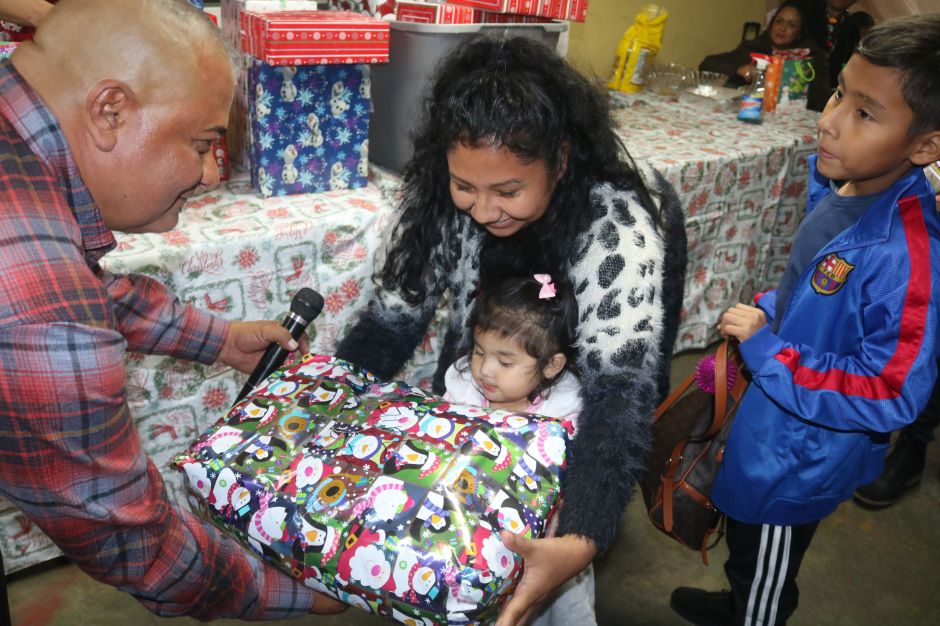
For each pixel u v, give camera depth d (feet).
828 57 11.21
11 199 2.11
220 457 2.72
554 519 2.79
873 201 3.71
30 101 2.21
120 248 4.71
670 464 4.18
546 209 3.17
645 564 6.20
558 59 2.95
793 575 4.36
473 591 2.33
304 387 3.07
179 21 2.33
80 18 2.23
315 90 5.53
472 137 2.77
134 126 2.29
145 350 3.46
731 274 8.70
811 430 3.81
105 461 2.29
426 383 6.29
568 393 3.71
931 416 6.66
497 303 3.54
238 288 5.11
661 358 3.20
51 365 2.09
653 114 9.41
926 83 3.20
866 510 6.90
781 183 8.55
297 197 5.76
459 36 5.53
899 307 3.43
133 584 2.52
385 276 3.71
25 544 5.36
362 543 2.41
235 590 2.79
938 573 6.23
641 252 3.02
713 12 12.27
